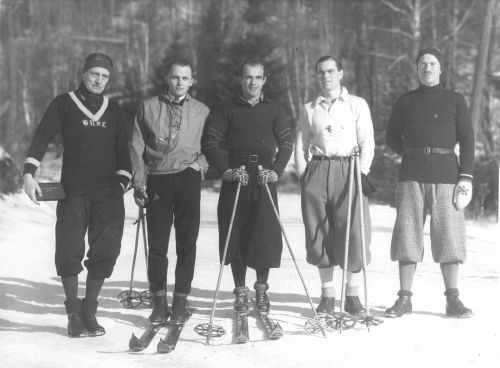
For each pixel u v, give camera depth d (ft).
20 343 13.46
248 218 14.87
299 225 32.14
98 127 14.30
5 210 34.86
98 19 125.39
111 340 13.69
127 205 41.91
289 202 48.96
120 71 114.83
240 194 14.82
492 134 74.95
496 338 13.51
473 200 44.78
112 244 14.25
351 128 14.92
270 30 102.99
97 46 120.67
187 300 15.94
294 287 18.02
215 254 23.93
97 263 14.20
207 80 84.48
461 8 88.38
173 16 125.80
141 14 126.21
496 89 79.41
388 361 12.19
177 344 13.34
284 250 24.54
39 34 113.39
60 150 89.81
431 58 15.17
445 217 14.93
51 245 27.43
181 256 14.69
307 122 15.19
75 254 14.02
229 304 16.47
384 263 22.29
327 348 12.92
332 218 15.02
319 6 112.78
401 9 90.12
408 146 15.33
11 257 24.14
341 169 14.78
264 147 14.97
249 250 14.75
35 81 111.14
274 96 70.95
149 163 14.85
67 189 14.14
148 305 16.28
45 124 14.08
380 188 57.52
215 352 12.78
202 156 15.20
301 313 15.37
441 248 14.96
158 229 14.71
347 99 15.07
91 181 14.20
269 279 18.98
